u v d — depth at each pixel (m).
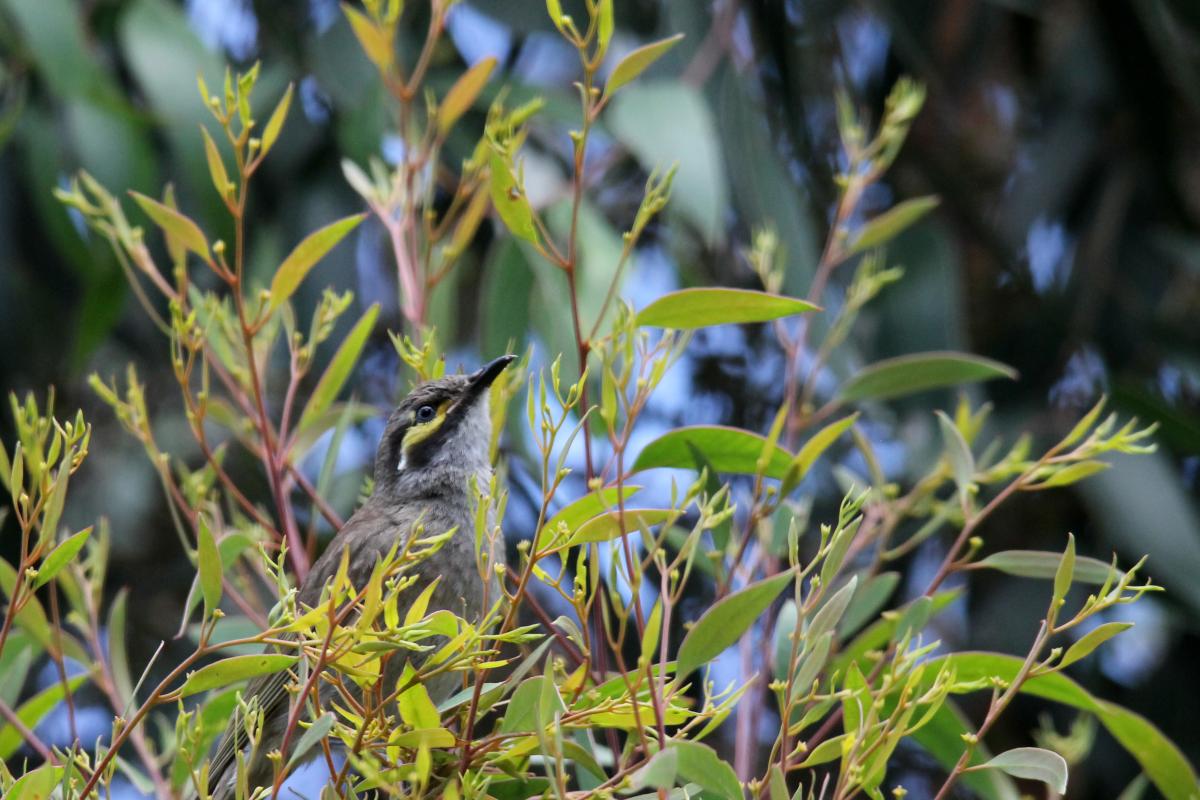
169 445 12.56
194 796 7.01
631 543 5.82
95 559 7.43
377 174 8.12
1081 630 11.09
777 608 9.19
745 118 10.64
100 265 11.02
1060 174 12.22
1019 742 11.85
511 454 10.58
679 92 9.84
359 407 8.02
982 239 12.24
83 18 11.84
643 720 5.46
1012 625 11.10
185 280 7.30
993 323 12.98
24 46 11.23
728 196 11.86
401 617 7.89
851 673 5.74
